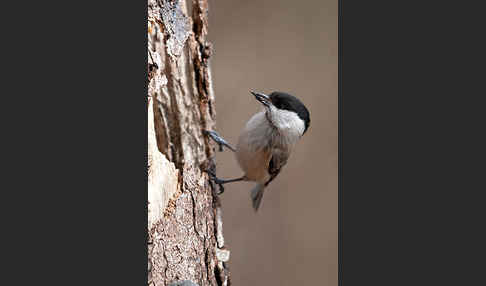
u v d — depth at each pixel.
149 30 5.83
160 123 6.26
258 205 9.48
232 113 11.06
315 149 11.60
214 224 7.16
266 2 12.06
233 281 10.59
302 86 11.66
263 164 8.36
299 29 11.95
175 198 6.23
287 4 12.14
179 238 6.11
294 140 8.27
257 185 9.37
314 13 12.09
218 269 7.06
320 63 11.82
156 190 5.62
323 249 10.91
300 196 11.34
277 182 11.48
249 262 10.73
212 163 7.38
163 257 5.65
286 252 10.86
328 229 11.08
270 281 10.62
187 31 6.64
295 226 11.10
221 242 7.31
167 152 6.38
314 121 11.67
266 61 11.69
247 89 11.35
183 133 6.55
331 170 11.40
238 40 11.66
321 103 11.66
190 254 6.32
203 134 7.13
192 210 6.53
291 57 11.78
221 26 11.69
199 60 7.01
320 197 11.28
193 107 6.88
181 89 6.52
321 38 12.01
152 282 5.29
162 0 6.07
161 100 6.24
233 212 10.90
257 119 8.19
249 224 10.92
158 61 5.84
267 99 8.03
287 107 8.08
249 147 8.15
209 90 7.28
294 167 11.54
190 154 6.72
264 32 11.91
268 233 10.95
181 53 6.49
